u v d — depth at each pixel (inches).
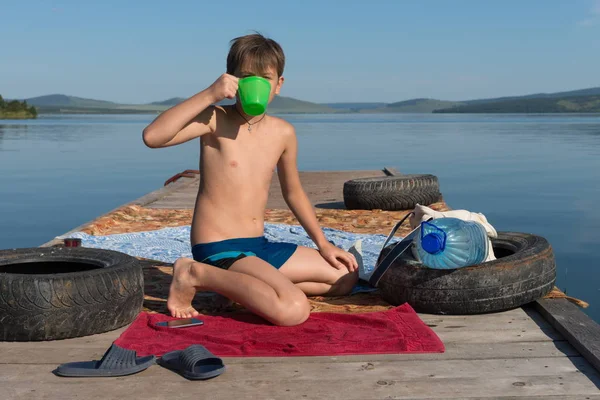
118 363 111.6
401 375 110.1
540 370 112.5
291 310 133.7
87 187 586.6
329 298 160.2
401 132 1788.9
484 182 575.5
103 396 102.5
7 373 111.9
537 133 1626.5
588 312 214.7
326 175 486.9
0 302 124.9
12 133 1755.7
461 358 118.0
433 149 1035.9
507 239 168.6
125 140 1412.4
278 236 243.6
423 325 134.6
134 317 139.6
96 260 145.7
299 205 160.7
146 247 221.9
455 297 141.9
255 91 132.3
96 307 129.8
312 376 109.8
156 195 358.6
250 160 149.3
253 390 104.4
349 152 973.8
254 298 135.1
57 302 126.1
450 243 141.8
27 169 759.1
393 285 149.4
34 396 102.4
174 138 138.4
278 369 112.7
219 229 148.3
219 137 147.6
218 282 139.3
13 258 146.0
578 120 3378.4
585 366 114.5
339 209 319.3
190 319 138.5
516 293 143.3
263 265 140.4
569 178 603.8
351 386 105.8
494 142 1232.8
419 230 150.6
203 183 150.6
